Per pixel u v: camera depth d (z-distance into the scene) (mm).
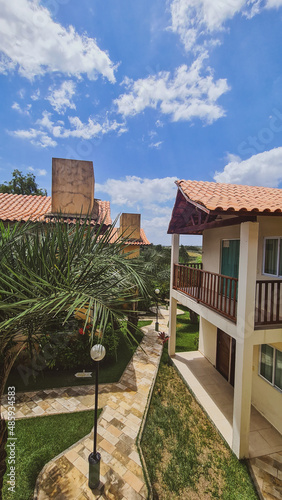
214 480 4789
